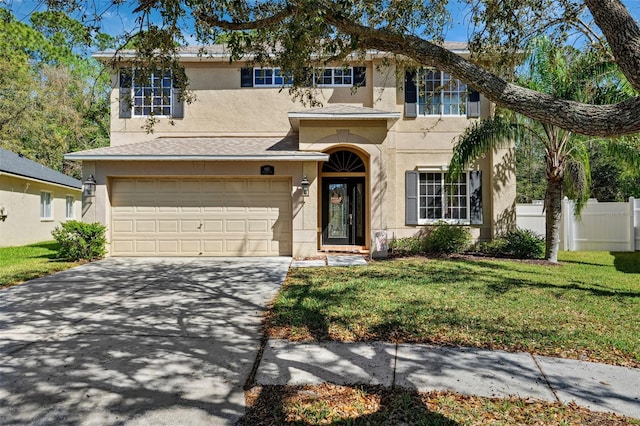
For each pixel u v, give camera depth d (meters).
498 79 4.09
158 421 3.12
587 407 3.31
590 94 9.85
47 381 3.77
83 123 26.83
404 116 13.90
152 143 13.13
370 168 12.22
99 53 13.08
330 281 8.38
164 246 11.97
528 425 3.04
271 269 9.96
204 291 7.61
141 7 5.86
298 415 3.20
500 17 6.57
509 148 13.62
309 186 11.84
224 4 5.63
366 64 13.98
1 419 3.12
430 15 7.05
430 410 3.25
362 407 3.31
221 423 3.10
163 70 7.20
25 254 13.38
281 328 5.32
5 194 16.41
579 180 12.24
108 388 3.64
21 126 24.00
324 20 4.68
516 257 12.27
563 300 6.73
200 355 4.43
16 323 5.57
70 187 21.12
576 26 7.54
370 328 5.29
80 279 8.72
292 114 11.86
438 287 7.71
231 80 14.34
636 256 12.93
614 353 4.46
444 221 13.59
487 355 4.39
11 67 22.67
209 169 11.80
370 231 12.12
